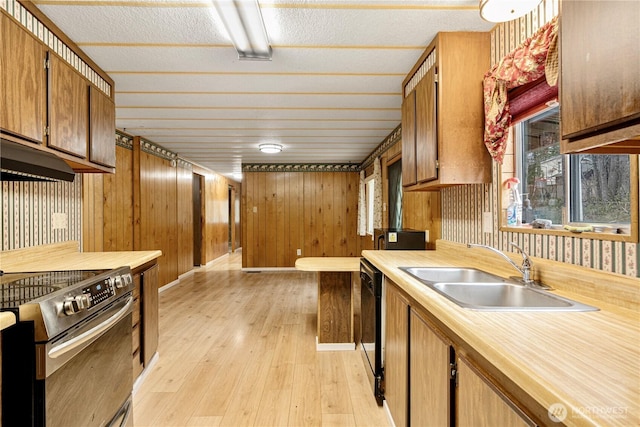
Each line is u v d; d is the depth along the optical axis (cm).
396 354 166
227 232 870
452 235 232
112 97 237
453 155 177
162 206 483
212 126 366
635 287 99
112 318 144
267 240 641
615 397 54
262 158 577
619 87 69
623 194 119
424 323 125
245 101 285
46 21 167
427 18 168
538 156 165
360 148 491
